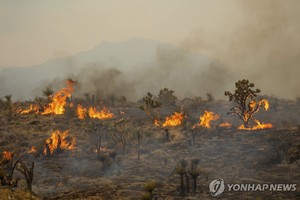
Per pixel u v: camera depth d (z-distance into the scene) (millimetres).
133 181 18625
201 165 21250
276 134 27375
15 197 13250
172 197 15398
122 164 22359
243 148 24531
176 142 28094
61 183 18766
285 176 17703
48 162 24016
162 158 23516
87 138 30672
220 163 21484
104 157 22547
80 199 15445
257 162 20797
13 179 19125
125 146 25812
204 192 15992
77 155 25812
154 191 16484
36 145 28422
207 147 25781
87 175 20625
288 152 21391
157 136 30391
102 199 15406
